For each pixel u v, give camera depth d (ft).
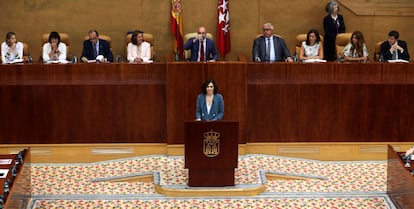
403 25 55.01
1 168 34.96
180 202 38.45
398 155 37.58
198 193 39.19
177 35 54.08
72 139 44.09
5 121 43.78
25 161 35.94
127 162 43.52
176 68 42.88
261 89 43.86
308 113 44.14
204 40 47.32
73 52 54.60
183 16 54.54
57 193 39.52
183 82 43.06
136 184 41.11
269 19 54.80
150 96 43.91
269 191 39.93
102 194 39.52
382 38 55.16
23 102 43.73
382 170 43.14
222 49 54.29
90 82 43.75
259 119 44.11
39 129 43.93
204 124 38.60
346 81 43.98
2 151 43.93
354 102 44.14
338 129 44.27
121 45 54.75
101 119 43.98
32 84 43.57
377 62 44.11
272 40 47.37
